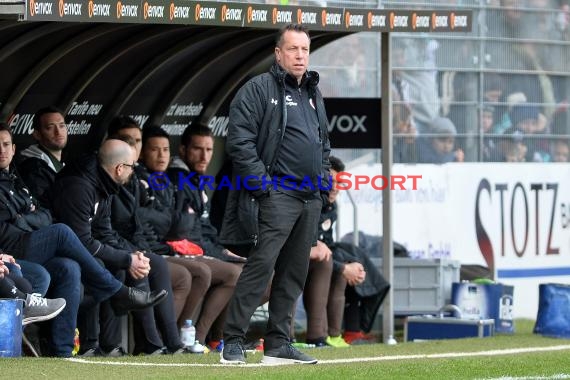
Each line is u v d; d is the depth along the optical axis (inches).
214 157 1708.9
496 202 1990.7
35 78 1437.0
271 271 1154.0
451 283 1772.9
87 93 1551.4
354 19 1492.4
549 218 2047.2
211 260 1461.6
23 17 1168.8
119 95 1577.3
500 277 1994.3
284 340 1194.6
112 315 1337.4
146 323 1341.0
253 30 1579.7
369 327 1654.8
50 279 1240.8
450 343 1583.4
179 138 1669.5
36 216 1286.9
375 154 1980.8
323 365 1194.0
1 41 1371.8
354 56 2001.7
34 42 1432.1
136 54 1568.7
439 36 2062.0
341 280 1596.9
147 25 1485.0
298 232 1165.7
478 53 2081.7
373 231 1902.1
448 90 2065.7
